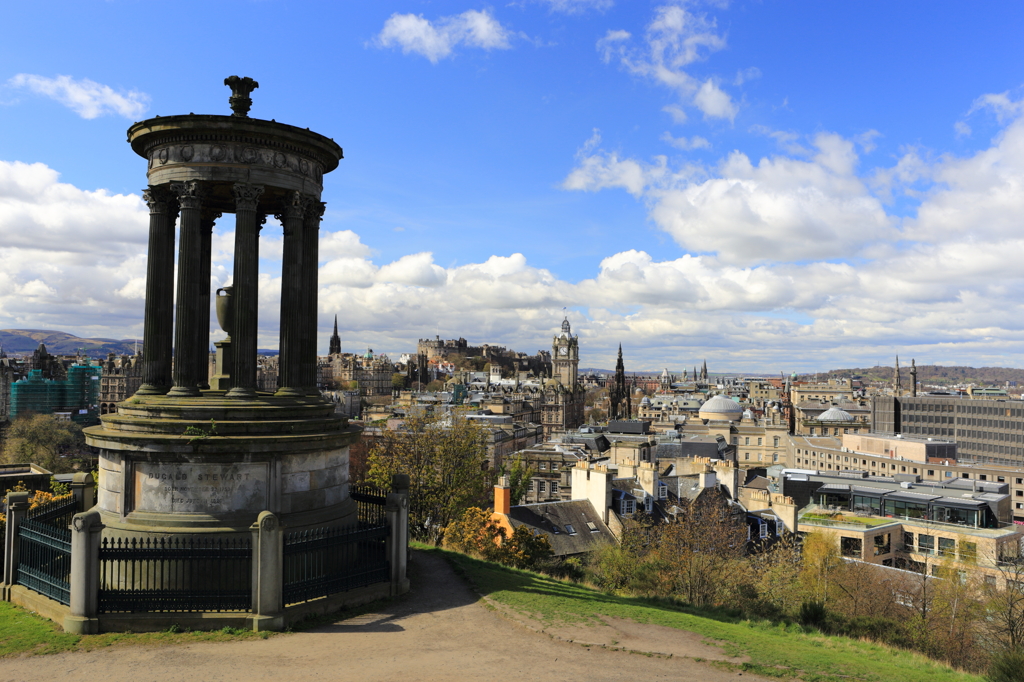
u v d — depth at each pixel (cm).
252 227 2489
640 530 6103
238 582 2231
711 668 1909
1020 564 7062
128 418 2352
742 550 6219
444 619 2197
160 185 2520
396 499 2438
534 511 6362
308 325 2728
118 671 1689
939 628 4881
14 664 1728
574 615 2356
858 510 10462
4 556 2405
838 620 3906
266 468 2359
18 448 14225
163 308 2545
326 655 1825
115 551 2003
